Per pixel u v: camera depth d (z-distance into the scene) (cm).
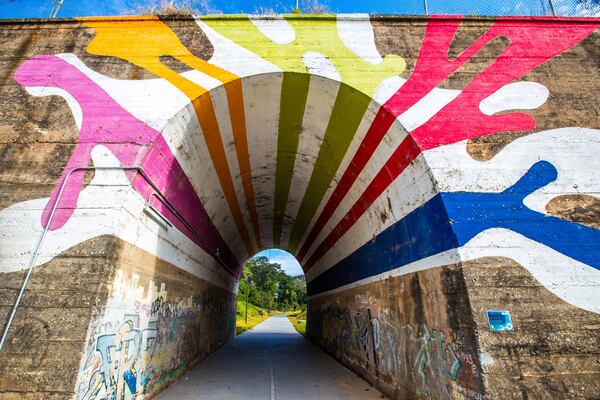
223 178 845
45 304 402
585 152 513
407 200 562
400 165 566
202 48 593
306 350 1255
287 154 845
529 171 497
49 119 523
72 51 585
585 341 408
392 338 607
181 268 727
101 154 493
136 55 583
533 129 529
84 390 377
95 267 421
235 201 1030
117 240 445
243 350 1238
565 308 421
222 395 613
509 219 462
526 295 424
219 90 571
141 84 557
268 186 1046
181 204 680
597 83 570
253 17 619
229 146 743
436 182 482
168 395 604
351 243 886
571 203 478
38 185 472
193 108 558
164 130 520
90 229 441
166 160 557
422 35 611
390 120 545
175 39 600
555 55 593
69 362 373
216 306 1201
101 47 589
